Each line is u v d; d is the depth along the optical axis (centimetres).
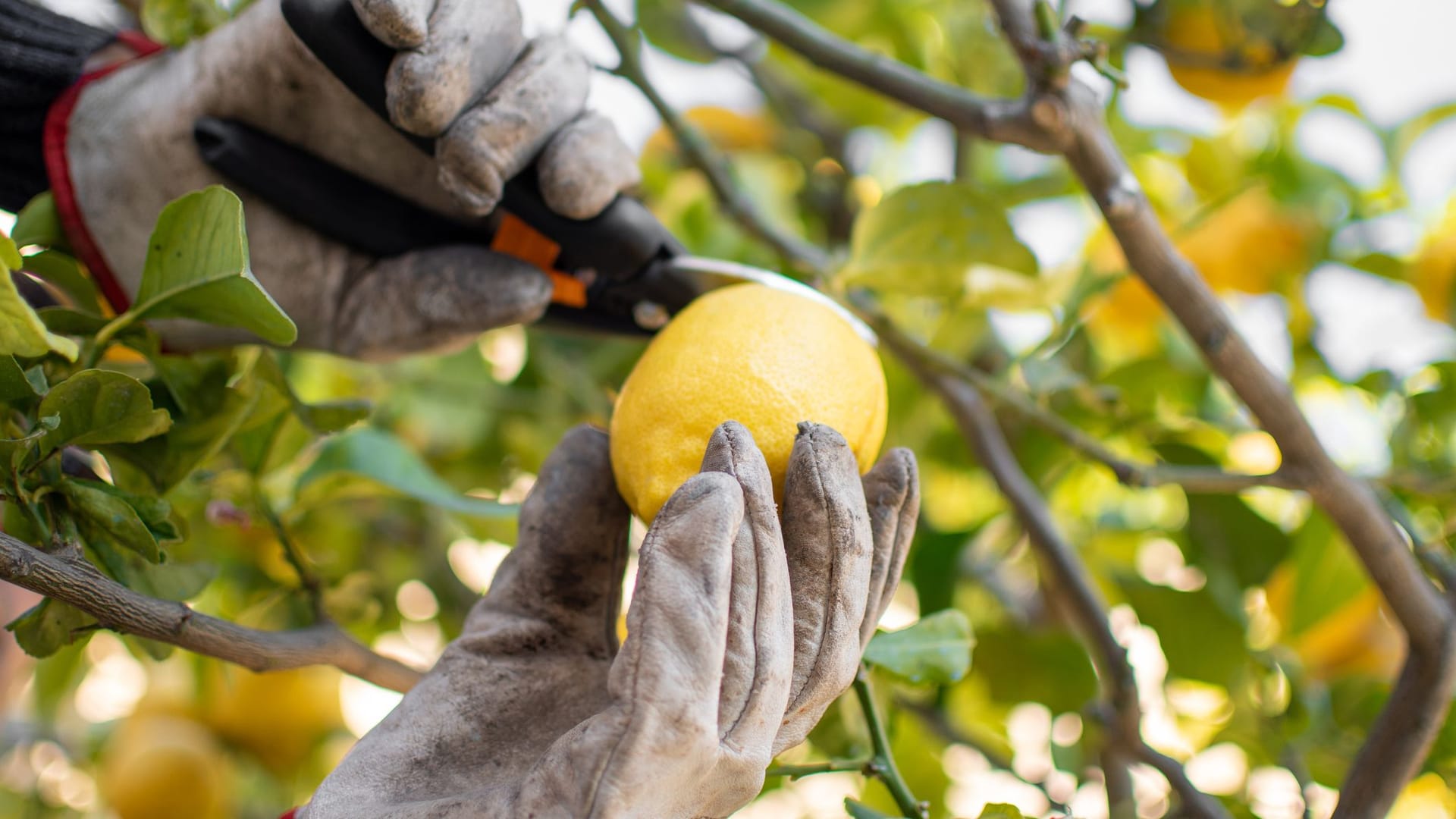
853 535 59
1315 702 90
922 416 112
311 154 67
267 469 73
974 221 74
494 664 63
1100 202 72
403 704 62
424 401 112
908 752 94
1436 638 74
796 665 59
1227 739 89
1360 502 74
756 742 57
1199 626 89
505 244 68
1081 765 90
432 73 62
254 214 68
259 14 66
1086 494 118
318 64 65
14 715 132
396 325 68
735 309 64
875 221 74
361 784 60
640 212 67
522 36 65
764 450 62
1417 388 89
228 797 109
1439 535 84
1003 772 91
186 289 62
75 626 64
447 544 111
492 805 57
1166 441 88
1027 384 83
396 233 68
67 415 62
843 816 96
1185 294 73
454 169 63
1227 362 73
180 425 67
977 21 110
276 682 110
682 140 85
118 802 101
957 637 71
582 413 111
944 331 86
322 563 79
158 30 69
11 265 60
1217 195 107
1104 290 83
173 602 64
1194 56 81
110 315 70
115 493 63
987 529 110
